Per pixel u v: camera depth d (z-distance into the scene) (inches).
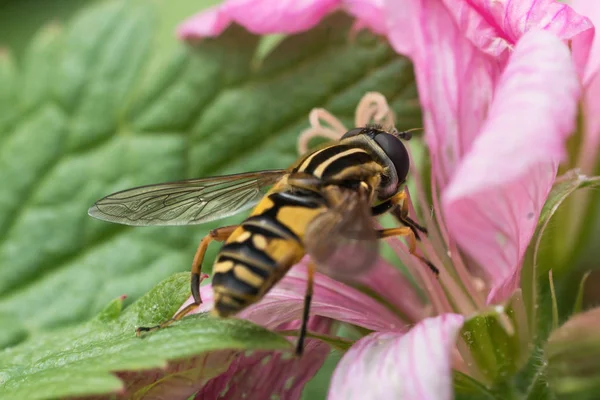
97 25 5.2
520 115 3.7
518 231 4.1
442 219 4.4
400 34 4.4
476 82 4.3
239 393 4.3
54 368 4.1
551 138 3.7
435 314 4.5
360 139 4.3
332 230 4.0
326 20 5.0
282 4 4.8
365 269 3.9
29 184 5.1
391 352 4.0
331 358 4.7
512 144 3.7
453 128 4.4
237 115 5.1
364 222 4.0
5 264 5.1
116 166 5.1
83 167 5.1
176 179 5.1
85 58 5.2
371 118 4.9
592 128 4.4
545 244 4.4
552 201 4.2
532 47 3.9
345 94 5.0
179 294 4.2
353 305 4.4
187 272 4.2
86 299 5.0
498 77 4.3
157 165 5.1
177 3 5.5
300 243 4.1
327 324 4.4
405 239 4.5
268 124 5.1
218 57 5.1
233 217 5.0
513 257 4.2
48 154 5.1
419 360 3.9
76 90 5.2
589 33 4.1
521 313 4.3
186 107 5.1
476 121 4.3
